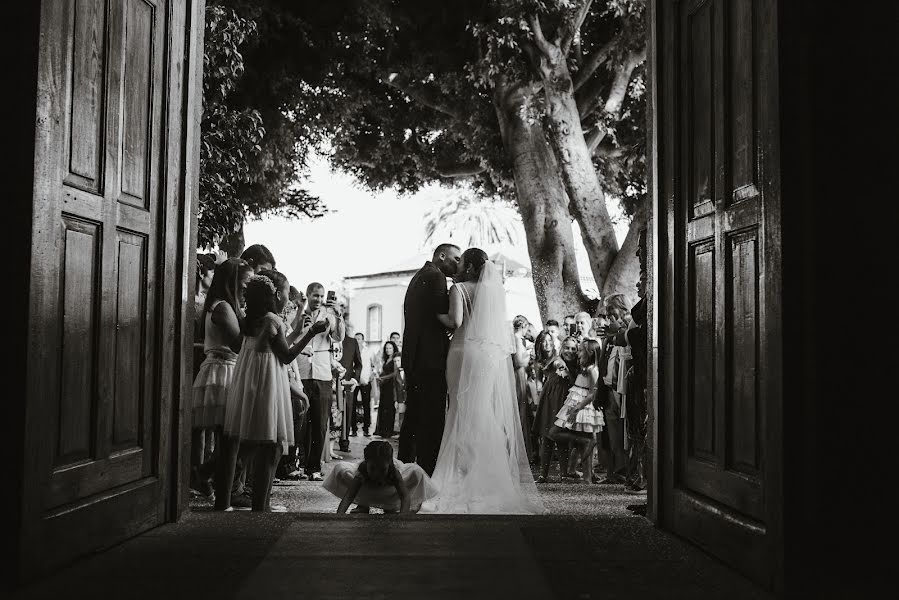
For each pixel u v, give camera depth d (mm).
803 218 3221
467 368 7383
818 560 3174
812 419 3191
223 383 6867
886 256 3266
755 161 3629
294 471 10062
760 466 3523
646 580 3500
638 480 8891
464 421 7305
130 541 4121
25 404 3215
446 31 19438
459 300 7504
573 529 4598
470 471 7238
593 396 10000
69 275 3594
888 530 3205
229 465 5930
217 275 6977
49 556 3426
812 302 3211
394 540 4211
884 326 3262
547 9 17203
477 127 20406
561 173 18219
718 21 4113
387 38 19344
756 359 3584
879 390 3256
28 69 3256
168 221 4664
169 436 4691
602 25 19922
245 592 3234
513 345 7641
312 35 17984
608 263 18094
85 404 3777
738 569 3627
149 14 4488
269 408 5785
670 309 4730
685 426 4496
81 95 3680
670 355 4711
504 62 17484
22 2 3264
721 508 3879
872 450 3240
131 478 4266
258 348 5871
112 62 4008
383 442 5805
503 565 3729
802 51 3258
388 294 48250
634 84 19734
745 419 3707
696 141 4457
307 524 4621
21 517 3221
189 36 4961
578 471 11352
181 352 4797
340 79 19359
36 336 3275
